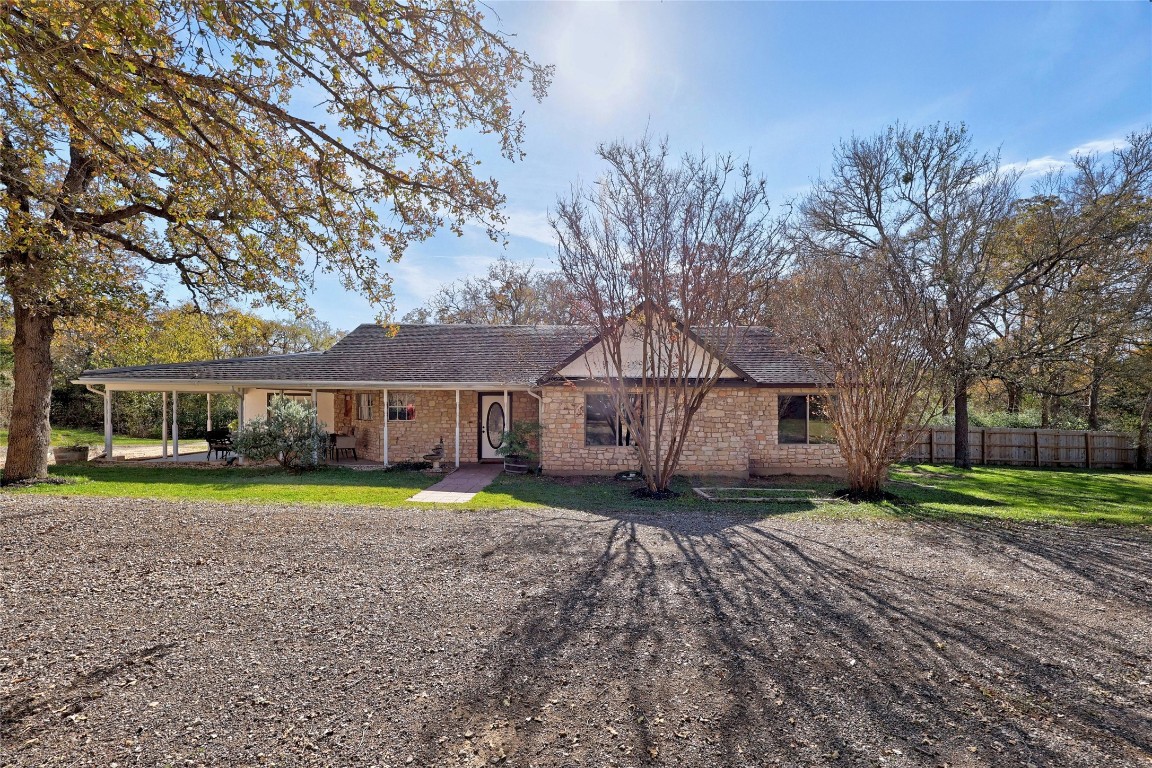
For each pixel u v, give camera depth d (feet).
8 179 21.98
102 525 23.63
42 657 12.03
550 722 9.87
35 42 14.24
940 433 67.97
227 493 34.83
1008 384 65.72
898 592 17.67
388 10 17.67
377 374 52.39
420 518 27.45
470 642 13.24
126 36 14.38
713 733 9.62
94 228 24.71
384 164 23.98
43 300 30.45
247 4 16.03
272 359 55.01
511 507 31.53
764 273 35.37
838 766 8.76
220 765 8.49
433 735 9.41
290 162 23.31
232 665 11.83
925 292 35.63
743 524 27.68
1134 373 63.16
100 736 9.18
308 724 9.66
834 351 34.40
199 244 30.45
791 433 47.73
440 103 22.02
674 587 17.62
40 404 38.58
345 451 59.31
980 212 51.44
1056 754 9.22
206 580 17.43
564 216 35.73
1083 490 44.37
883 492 36.01
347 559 20.03
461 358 56.18
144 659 12.04
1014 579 19.33
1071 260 55.88
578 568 19.49
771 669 12.14
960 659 12.88
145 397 83.97
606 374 39.91
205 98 19.89
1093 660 12.98
